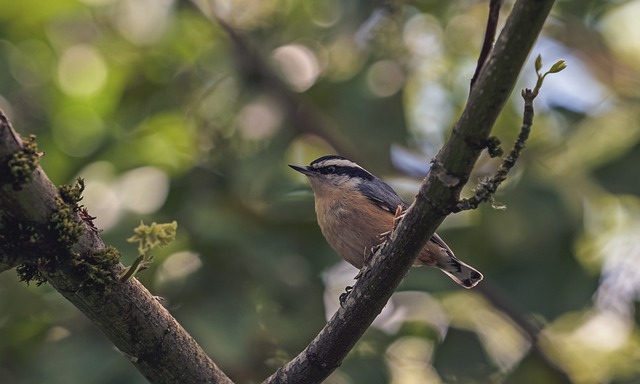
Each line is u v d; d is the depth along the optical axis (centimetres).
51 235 530
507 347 1259
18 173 506
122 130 1173
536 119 1234
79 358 929
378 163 1234
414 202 568
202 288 962
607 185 1123
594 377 1241
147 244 538
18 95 1246
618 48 1349
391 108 1187
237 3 1298
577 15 1265
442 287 1018
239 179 1059
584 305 1112
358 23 1127
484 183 543
